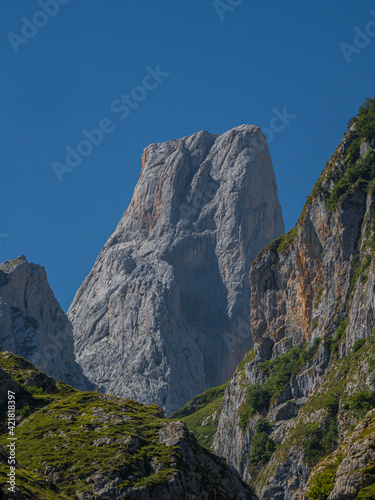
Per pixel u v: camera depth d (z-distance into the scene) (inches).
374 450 4271.7
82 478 4384.8
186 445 4761.3
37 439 4923.7
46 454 4675.2
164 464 4554.6
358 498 4018.2
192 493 4466.0
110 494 4252.0
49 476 4436.5
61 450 4707.2
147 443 4800.7
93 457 4566.9
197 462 4719.5
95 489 4284.0
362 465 4232.3
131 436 4773.6
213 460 4894.2
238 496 4675.2
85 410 5383.9
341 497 4170.8
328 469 4773.6
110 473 4384.8
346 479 4195.4
